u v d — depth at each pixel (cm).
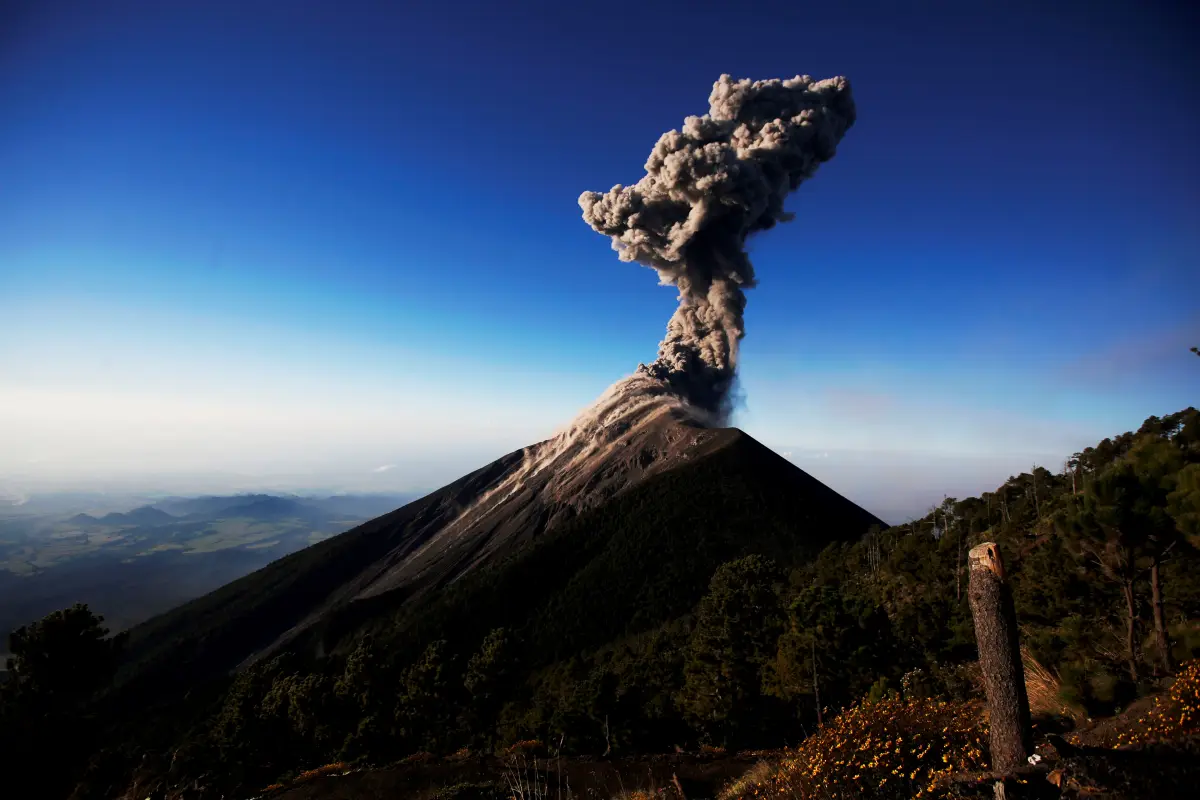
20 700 2133
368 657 4106
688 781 1689
